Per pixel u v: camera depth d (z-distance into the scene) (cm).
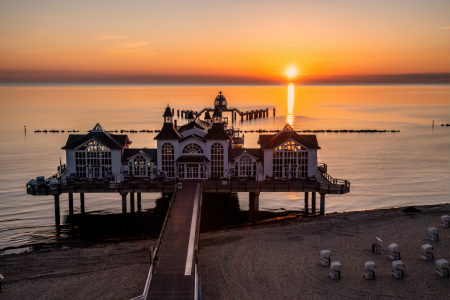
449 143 14750
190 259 4266
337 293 3916
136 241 5600
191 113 9312
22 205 7425
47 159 11394
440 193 8225
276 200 7856
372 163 11169
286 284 4103
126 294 3947
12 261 4819
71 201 7019
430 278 4162
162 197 7850
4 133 16962
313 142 7212
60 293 3984
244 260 4709
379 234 5447
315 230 5697
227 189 6581
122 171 7025
